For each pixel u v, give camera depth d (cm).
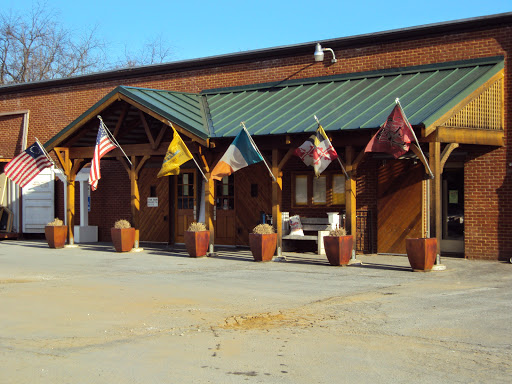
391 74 1792
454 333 823
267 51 2014
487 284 1231
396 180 1745
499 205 1620
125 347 762
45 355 727
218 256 1767
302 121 1620
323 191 1872
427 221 1720
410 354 725
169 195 2191
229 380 632
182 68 2209
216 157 1764
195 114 1852
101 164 2369
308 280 1300
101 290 1181
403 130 1365
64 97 2500
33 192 2530
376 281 1279
